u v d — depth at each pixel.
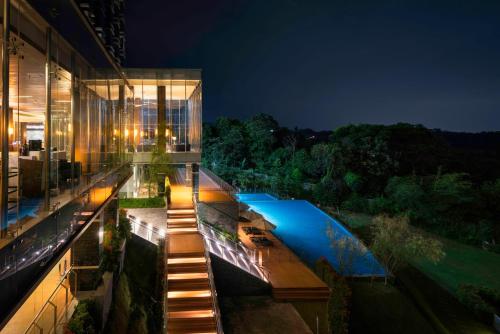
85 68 11.03
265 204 39.84
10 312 4.90
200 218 21.72
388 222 22.94
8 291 4.98
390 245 22.30
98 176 12.94
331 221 33.03
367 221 38.22
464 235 35.69
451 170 49.97
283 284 17.44
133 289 15.12
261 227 26.95
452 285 24.97
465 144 91.50
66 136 11.62
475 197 38.22
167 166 24.92
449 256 31.14
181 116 29.00
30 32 7.01
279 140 62.78
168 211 20.52
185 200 22.83
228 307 16.52
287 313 16.11
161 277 15.43
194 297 14.10
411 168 49.56
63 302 10.95
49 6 7.15
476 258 30.70
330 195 45.19
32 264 5.95
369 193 47.38
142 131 26.30
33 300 10.49
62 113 11.62
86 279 11.88
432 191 39.47
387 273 21.86
